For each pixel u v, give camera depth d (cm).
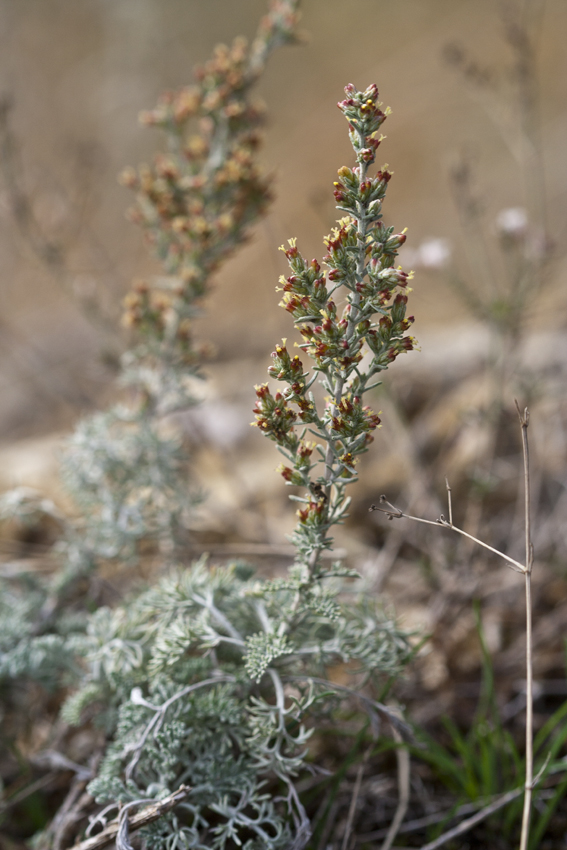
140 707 172
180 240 258
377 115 134
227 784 164
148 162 594
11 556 302
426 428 357
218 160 253
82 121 591
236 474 330
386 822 206
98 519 244
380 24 784
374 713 181
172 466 248
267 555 300
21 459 353
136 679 185
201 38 720
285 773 168
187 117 259
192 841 157
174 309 252
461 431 349
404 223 620
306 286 140
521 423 155
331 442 147
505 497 326
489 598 285
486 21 731
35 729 236
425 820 201
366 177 137
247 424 376
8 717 229
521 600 283
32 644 201
